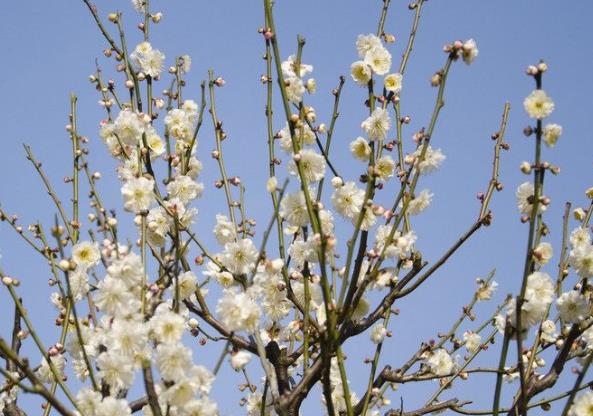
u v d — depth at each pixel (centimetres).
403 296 471
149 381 375
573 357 477
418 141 457
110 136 548
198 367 385
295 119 422
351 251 408
